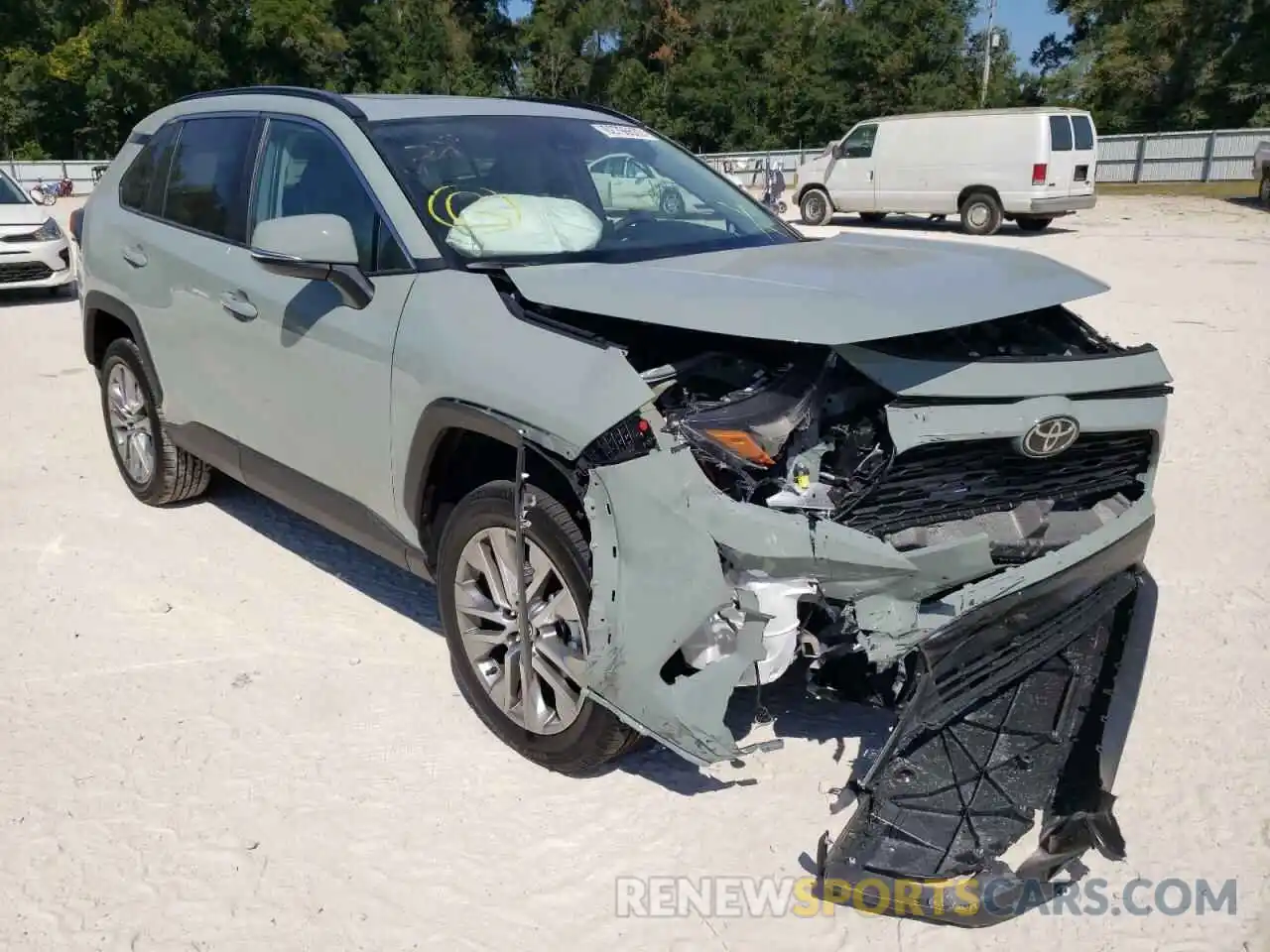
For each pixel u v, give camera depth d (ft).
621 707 8.89
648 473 8.57
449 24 188.14
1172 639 12.82
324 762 10.50
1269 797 9.95
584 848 9.32
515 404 9.32
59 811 9.77
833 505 8.90
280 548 15.57
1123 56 139.13
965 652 9.15
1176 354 27.20
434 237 11.19
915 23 153.99
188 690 11.80
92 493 17.79
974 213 65.67
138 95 157.38
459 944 8.27
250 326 12.89
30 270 37.63
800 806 9.84
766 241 13.10
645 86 173.99
